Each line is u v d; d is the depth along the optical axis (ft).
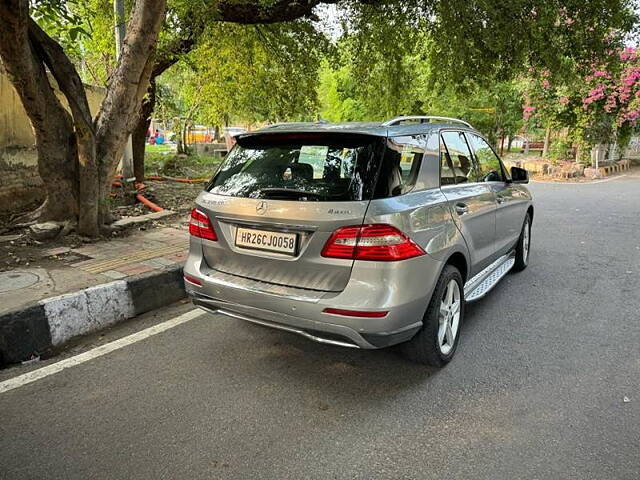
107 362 11.12
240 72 37.19
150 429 8.57
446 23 29.81
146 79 19.63
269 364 11.05
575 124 61.98
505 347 11.95
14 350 11.20
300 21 33.86
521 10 28.12
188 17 26.89
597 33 29.71
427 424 8.75
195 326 13.23
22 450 7.98
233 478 7.36
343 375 10.56
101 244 18.85
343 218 8.93
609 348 11.86
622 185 51.24
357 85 39.52
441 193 11.00
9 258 16.47
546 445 8.11
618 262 19.90
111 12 27.58
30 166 25.31
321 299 9.10
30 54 16.21
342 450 8.04
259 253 9.90
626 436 8.32
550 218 30.66
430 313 10.21
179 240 19.77
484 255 13.53
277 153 10.55
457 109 72.84
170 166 50.06
